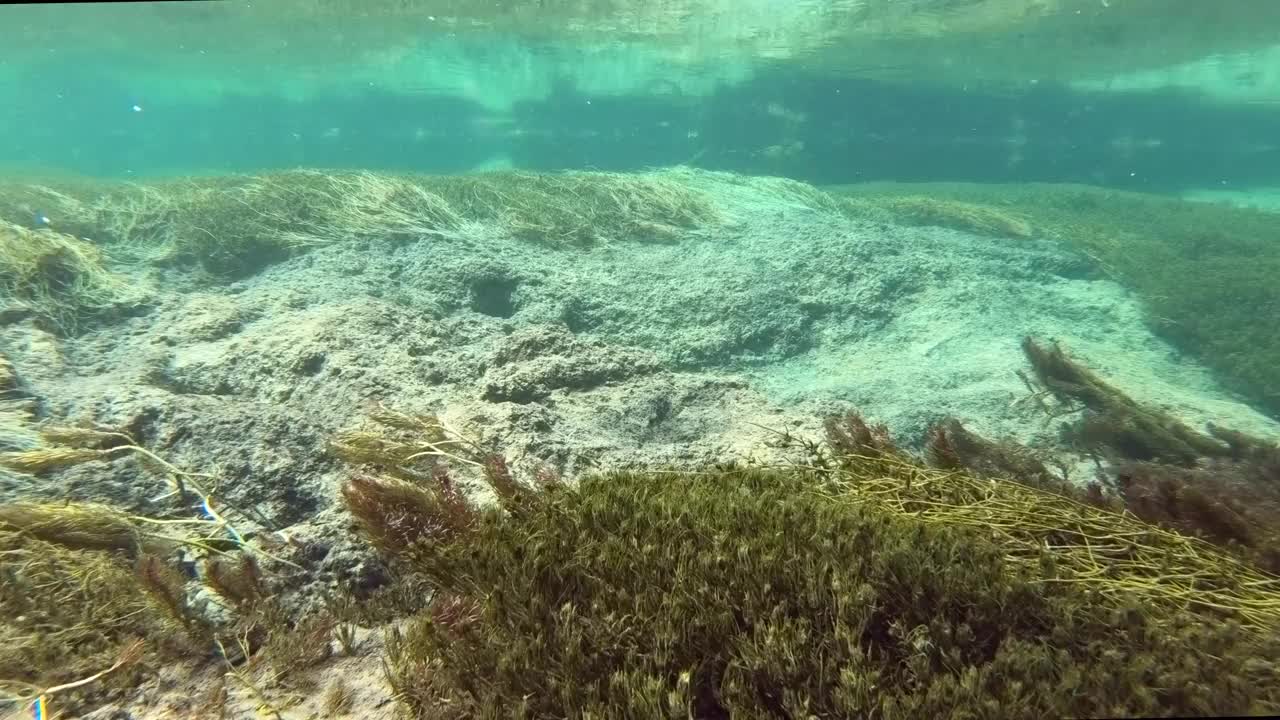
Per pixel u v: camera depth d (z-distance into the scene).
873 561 2.32
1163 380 7.70
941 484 3.14
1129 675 1.85
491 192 11.89
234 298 7.52
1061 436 5.84
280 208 9.97
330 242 9.31
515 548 2.65
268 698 2.61
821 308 8.84
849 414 3.96
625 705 2.06
